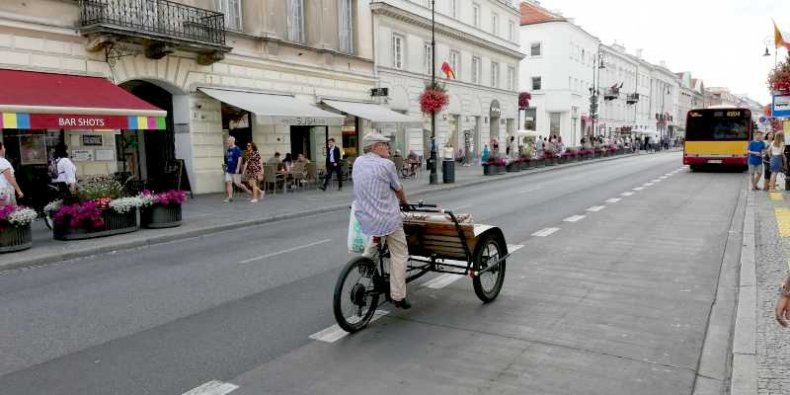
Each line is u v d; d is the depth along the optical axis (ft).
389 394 13.51
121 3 51.55
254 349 16.52
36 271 28.25
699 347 16.19
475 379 14.26
